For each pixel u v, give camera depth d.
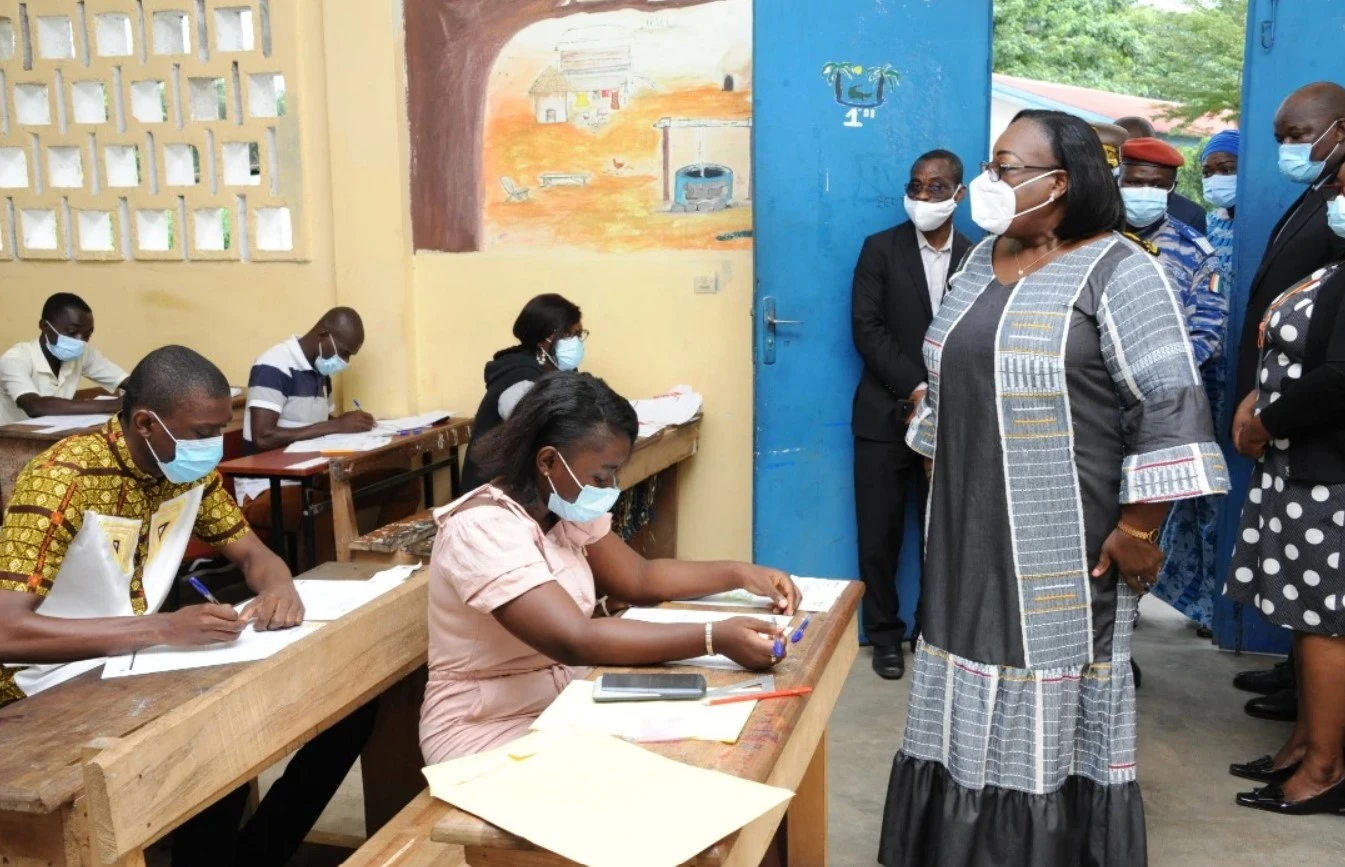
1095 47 9.76
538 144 4.50
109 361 4.95
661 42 4.33
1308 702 2.79
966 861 2.21
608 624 1.70
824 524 4.17
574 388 1.79
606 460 1.79
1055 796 2.16
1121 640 2.16
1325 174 3.09
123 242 5.02
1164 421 1.96
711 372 4.45
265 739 1.76
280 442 4.04
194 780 1.60
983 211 2.10
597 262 4.50
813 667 1.72
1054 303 2.05
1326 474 2.62
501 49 4.48
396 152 4.59
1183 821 2.79
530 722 1.93
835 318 4.07
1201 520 4.09
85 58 4.93
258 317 4.90
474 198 4.61
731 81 4.29
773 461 4.16
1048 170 2.04
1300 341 2.69
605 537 2.05
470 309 4.67
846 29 3.92
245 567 2.41
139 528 2.17
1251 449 2.79
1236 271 3.72
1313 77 3.56
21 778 1.49
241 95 4.78
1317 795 2.81
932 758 2.29
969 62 3.92
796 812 2.35
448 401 4.76
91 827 1.51
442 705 1.93
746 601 2.06
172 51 4.87
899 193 4.00
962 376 2.15
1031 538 2.11
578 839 1.19
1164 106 9.00
